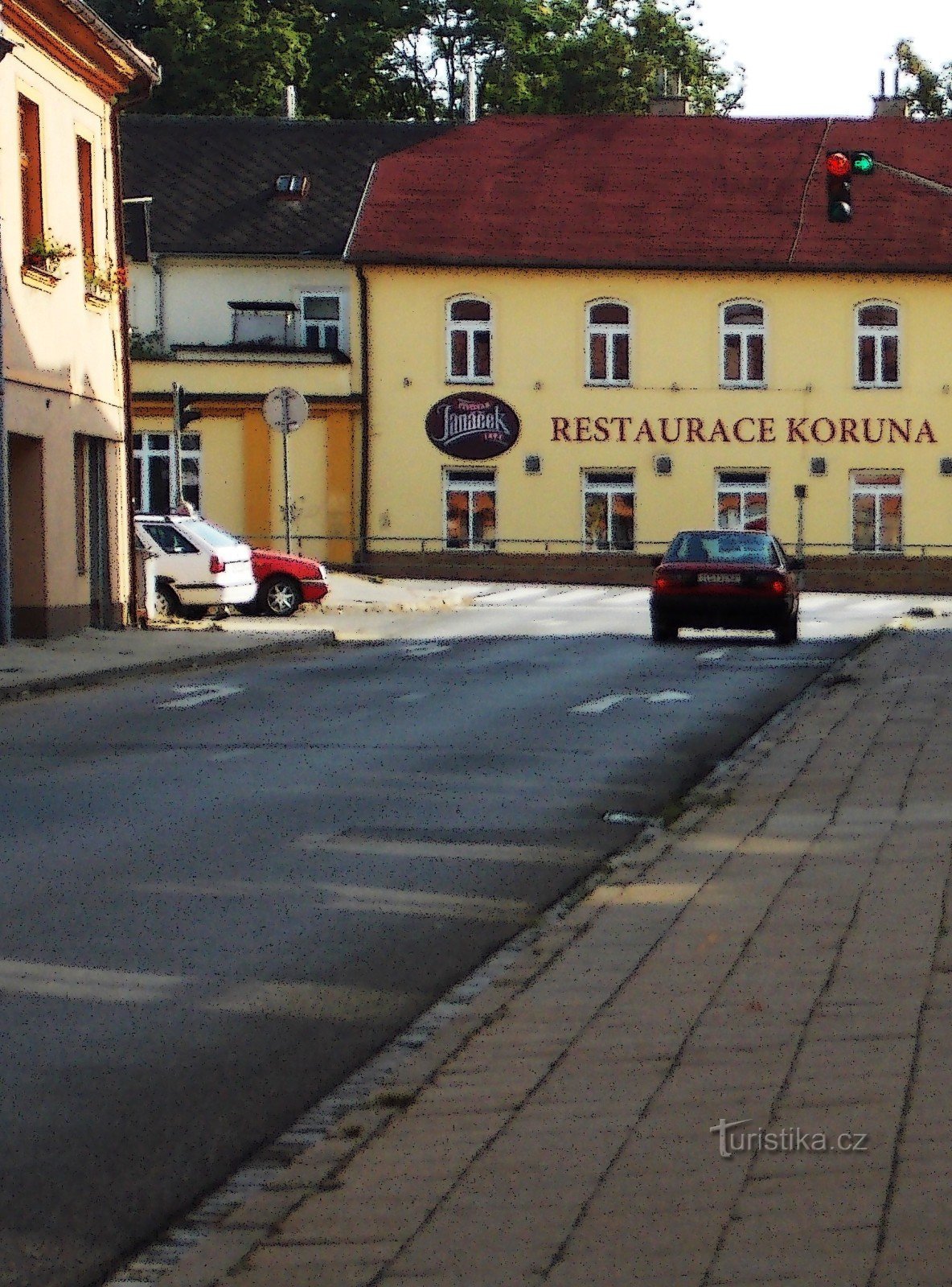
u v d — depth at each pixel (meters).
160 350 66.31
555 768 18.30
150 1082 8.23
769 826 14.38
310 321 67.50
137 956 10.52
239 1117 7.76
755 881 12.14
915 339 64.44
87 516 36.53
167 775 17.66
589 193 66.81
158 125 71.56
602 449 64.62
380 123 72.75
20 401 32.50
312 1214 6.37
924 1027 8.22
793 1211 6.02
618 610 48.50
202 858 13.47
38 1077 8.27
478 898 12.24
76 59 35.03
